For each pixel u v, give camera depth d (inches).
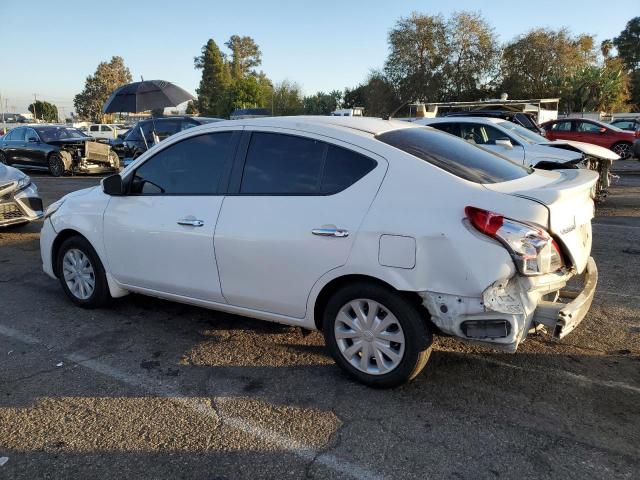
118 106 460.8
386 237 122.3
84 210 183.5
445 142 147.8
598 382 137.8
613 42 2876.5
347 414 124.6
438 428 118.4
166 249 161.2
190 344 164.2
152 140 592.1
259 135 148.8
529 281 115.3
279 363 150.6
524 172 144.7
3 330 176.6
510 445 112.2
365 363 134.3
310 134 140.5
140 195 169.6
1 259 270.1
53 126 706.2
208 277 154.0
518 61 1717.5
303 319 141.4
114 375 145.2
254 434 117.5
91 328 177.3
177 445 114.1
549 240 115.2
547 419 121.5
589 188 133.6
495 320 115.5
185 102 474.6
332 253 129.7
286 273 138.5
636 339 163.6
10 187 299.3
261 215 141.6
